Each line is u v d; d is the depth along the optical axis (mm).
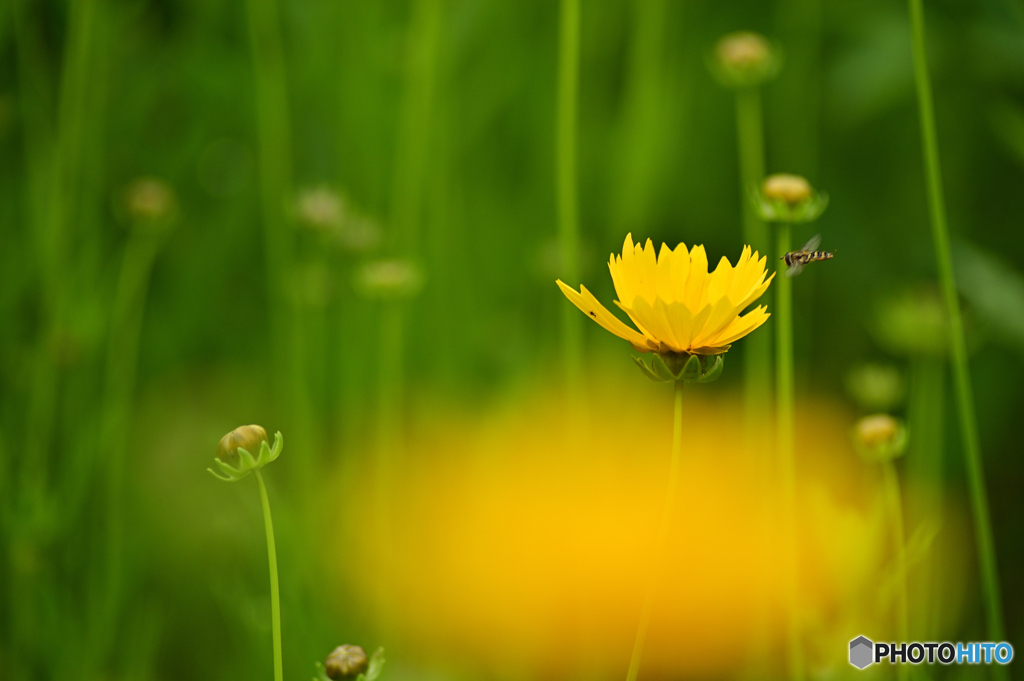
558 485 1071
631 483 1095
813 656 1022
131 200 1063
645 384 1156
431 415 1113
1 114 1096
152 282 1155
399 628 1057
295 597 1009
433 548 1074
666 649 1062
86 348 1048
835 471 1108
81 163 1095
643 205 1141
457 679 1044
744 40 1044
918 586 1006
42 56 1117
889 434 959
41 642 1008
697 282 874
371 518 1074
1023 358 1113
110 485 1049
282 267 1111
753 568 1062
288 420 1103
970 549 1083
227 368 1154
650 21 1117
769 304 1072
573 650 1064
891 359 1147
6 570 1023
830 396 1154
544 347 1151
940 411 1033
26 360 1068
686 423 1135
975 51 1143
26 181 1117
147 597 1041
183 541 1050
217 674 1037
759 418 1066
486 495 1083
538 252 1139
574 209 1012
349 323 1122
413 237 1098
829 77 1152
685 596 1064
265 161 1099
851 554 976
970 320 1055
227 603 1013
